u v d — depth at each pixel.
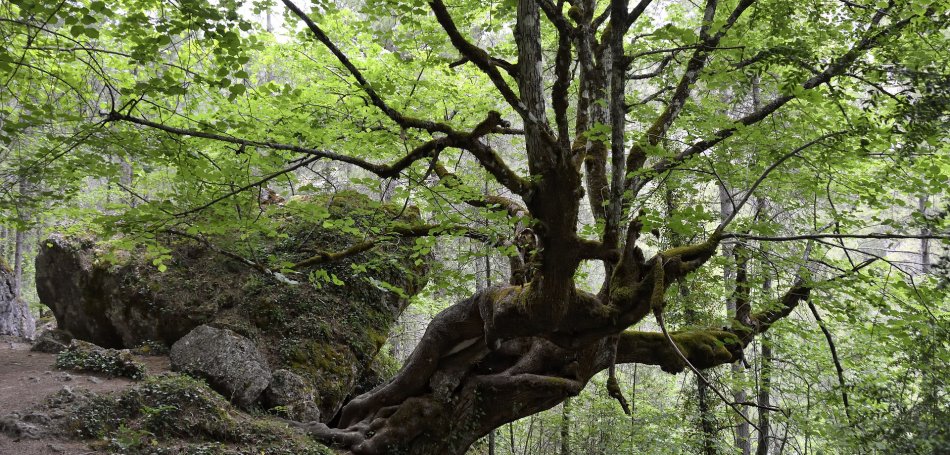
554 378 9.30
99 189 14.41
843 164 7.79
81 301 12.27
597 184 8.23
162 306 11.16
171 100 7.25
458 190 6.40
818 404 10.03
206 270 11.77
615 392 8.00
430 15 8.69
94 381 8.95
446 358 9.70
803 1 7.60
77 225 10.16
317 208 6.21
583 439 14.75
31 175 6.16
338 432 9.25
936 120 5.91
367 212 7.19
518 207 8.59
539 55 5.26
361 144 7.65
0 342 12.93
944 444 6.05
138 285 11.43
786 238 6.09
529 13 5.20
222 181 6.52
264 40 8.83
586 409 15.25
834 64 6.46
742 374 11.66
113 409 7.70
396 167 5.88
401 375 9.67
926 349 6.80
